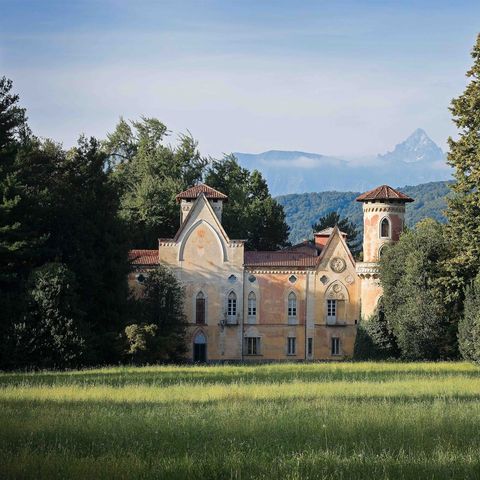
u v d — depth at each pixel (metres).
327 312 162.88
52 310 119.19
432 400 67.50
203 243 161.88
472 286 126.31
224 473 39.38
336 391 75.75
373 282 157.50
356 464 40.59
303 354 162.12
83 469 39.16
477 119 126.44
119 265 134.12
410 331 136.75
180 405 64.12
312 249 178.25
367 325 148.75
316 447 45.59
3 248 120.50
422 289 138.25
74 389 77.62
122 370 111.44
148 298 149.50
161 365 129.50
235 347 161.50
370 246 159.38
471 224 127.19
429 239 140.88
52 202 133.00
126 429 51.12
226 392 74.19
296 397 70.38
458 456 42.19
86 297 131.12
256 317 162.38
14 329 117.38
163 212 186.88
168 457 42.59
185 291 161.00
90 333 123.88
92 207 135.12
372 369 110.44
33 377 97.81
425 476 38.66
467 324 123.81
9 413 58.53
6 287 125.19
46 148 152.38
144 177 195.50
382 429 50.34
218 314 161.62
